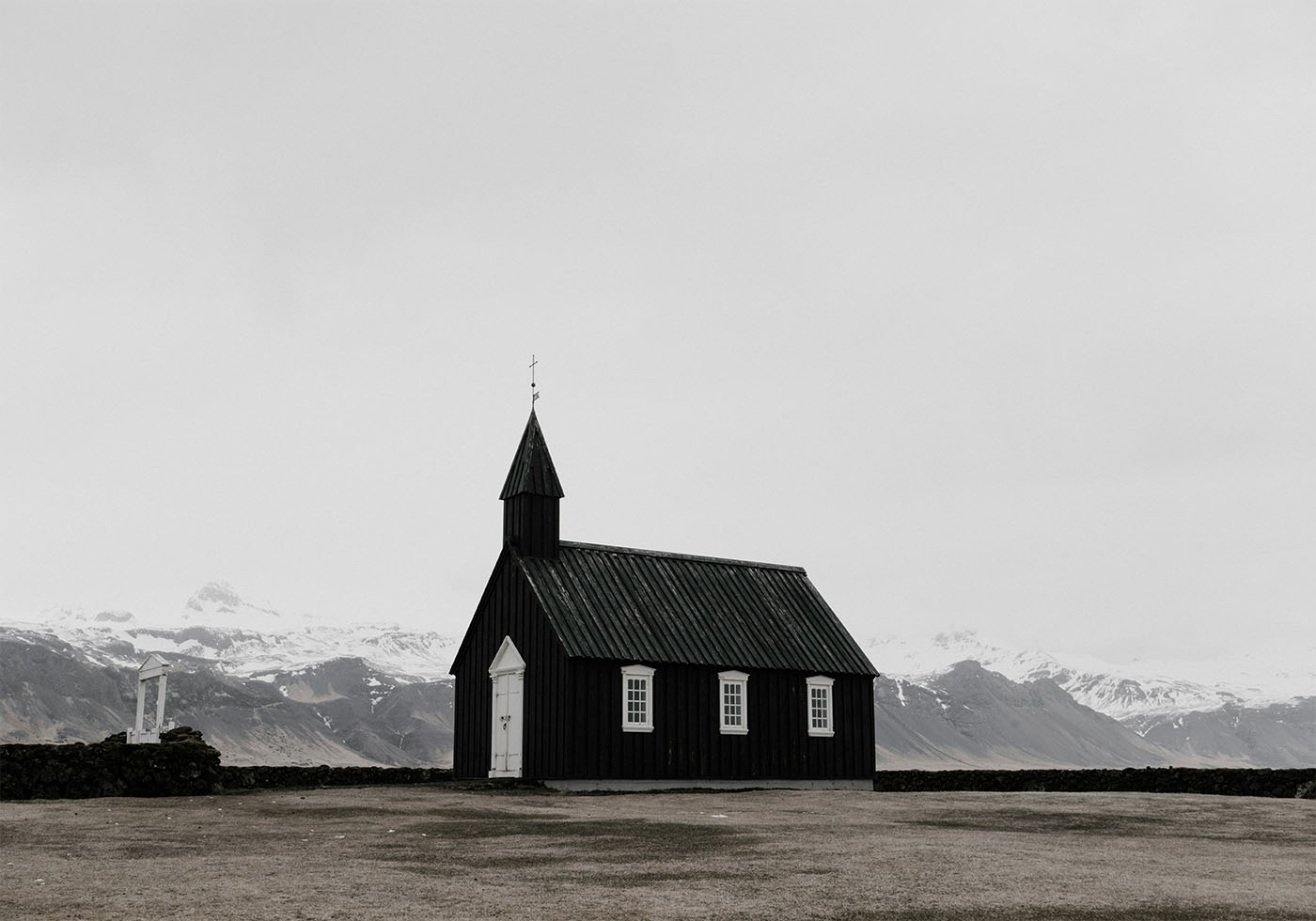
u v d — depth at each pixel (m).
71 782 30.56
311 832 21.58
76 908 13.15
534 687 43.22
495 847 19.30
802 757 46.12
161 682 38.12
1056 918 13.14
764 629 47.47
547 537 45.97
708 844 20.03
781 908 13.47
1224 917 13.34
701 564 49.47
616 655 42.22
